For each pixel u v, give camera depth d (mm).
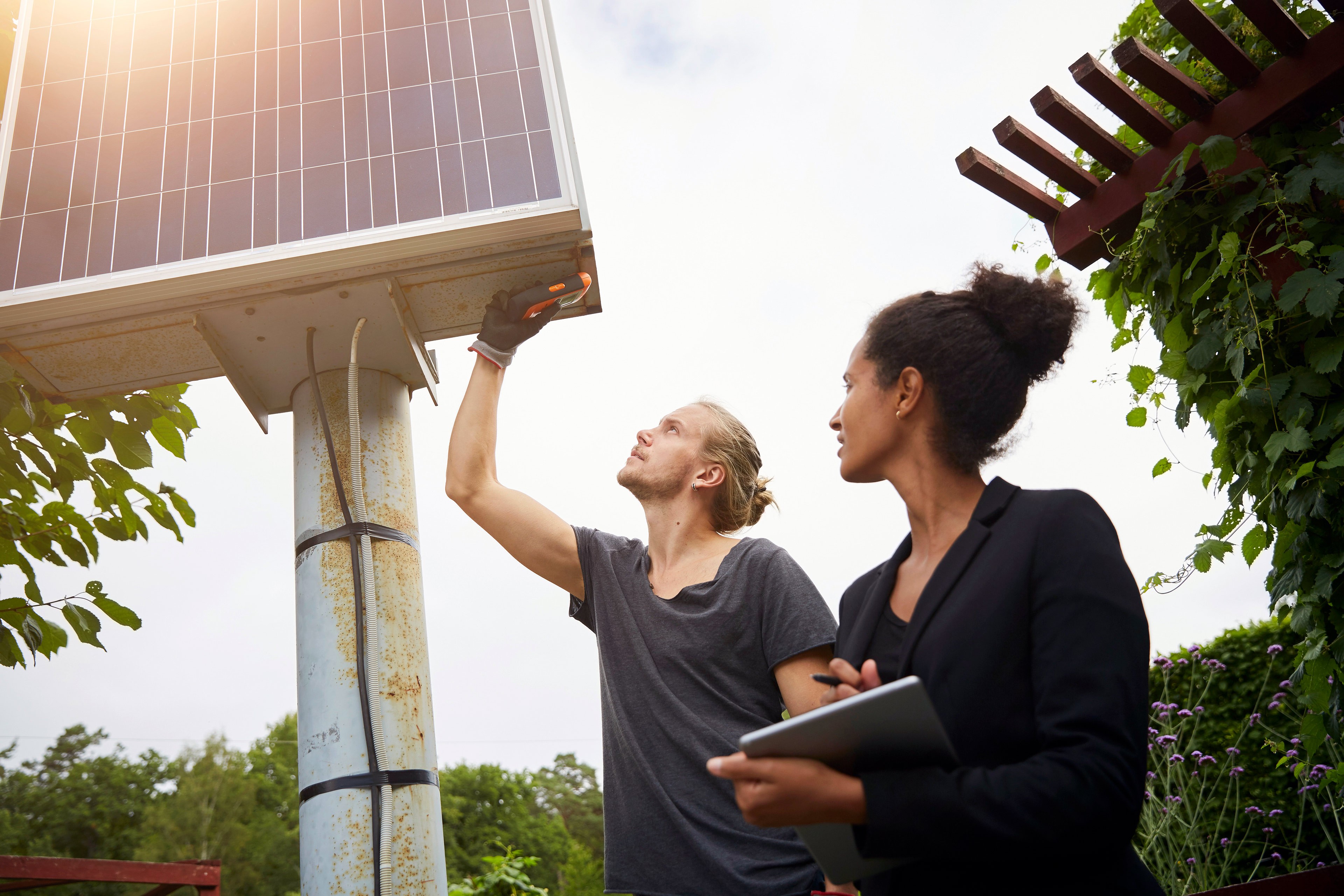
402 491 1864
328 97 1849
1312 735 2092
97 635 2398
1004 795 741
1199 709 3561
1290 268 2168
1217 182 2252
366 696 1625
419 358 1892
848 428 1154
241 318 1757
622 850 1502
